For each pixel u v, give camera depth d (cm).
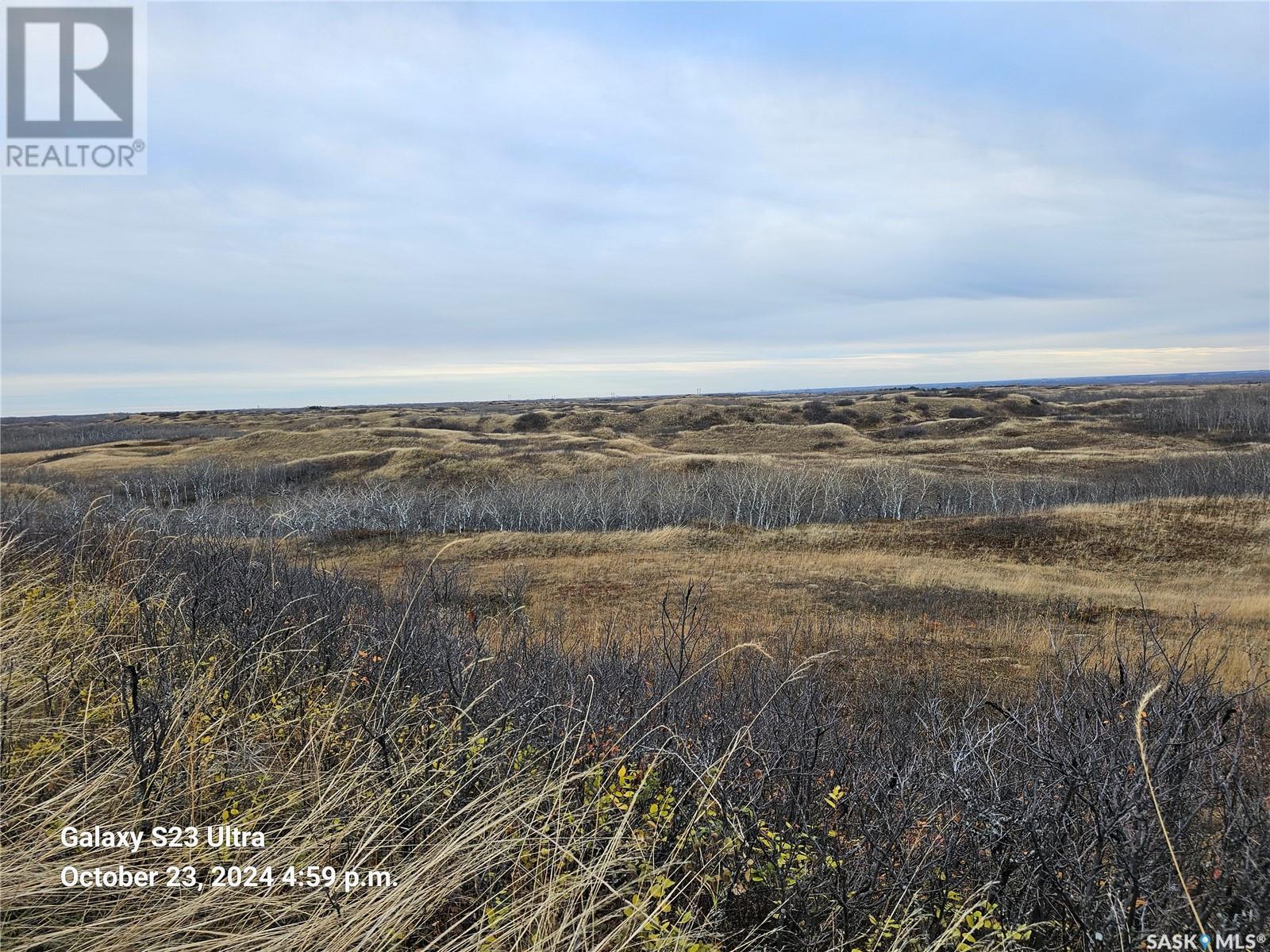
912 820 281
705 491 4456
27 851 209
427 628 518
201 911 221
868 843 279
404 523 3891
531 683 412
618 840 241
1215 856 239
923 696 748
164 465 6688
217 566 588
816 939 240
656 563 2552
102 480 5781
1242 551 2714
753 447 8544
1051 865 251
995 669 1146
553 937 220
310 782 279
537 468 5891
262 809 263
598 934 243
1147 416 9188
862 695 836
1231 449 6888
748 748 329
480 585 1934
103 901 213
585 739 332
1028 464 6344
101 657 358
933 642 1391
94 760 281
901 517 3850
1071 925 244
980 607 1855
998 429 9025
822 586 2133
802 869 260
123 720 286
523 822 260
